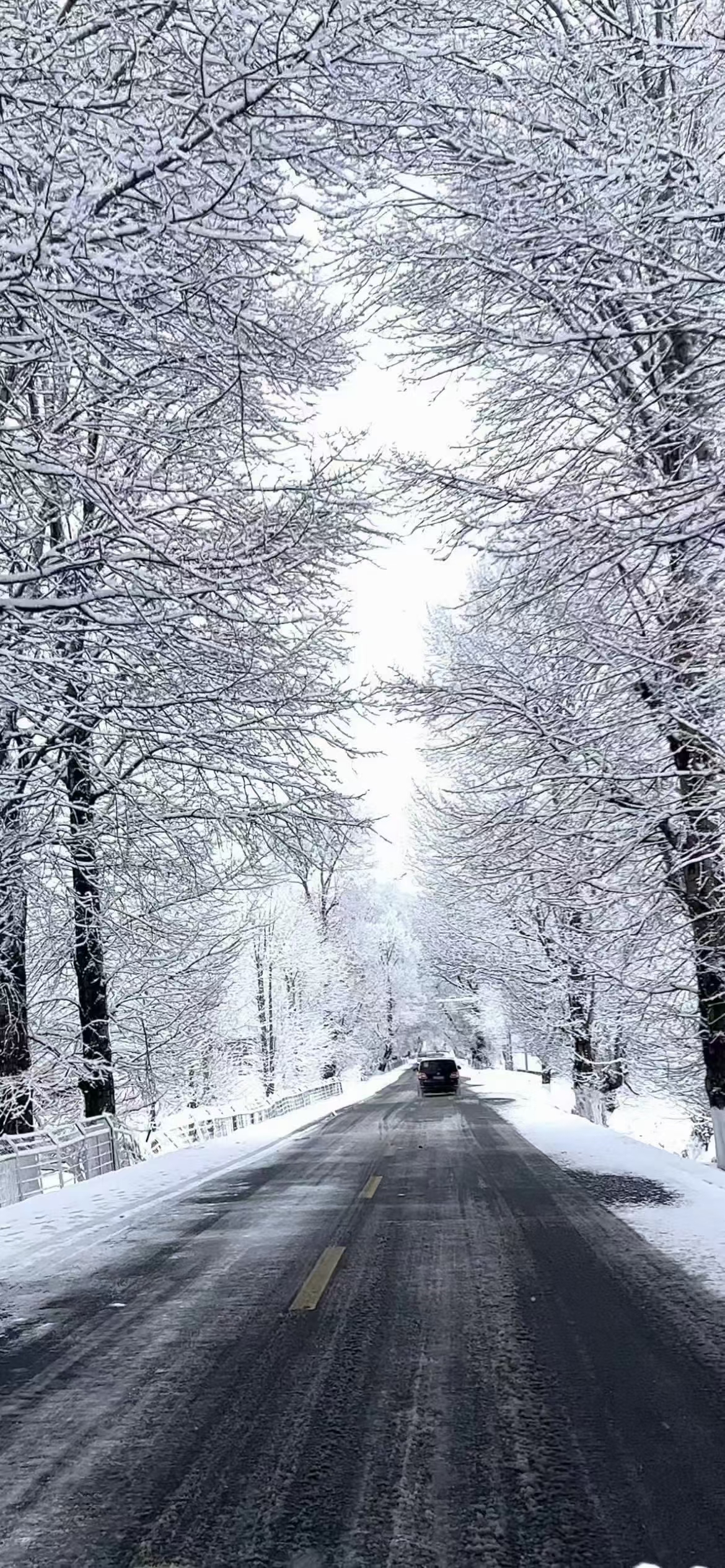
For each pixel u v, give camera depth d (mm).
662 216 9383
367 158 9695
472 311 12164
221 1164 16328
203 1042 31812
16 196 9188
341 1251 8867
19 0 9289
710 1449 4492
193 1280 8055
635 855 15578
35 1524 3998
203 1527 3922
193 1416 5098
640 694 13977
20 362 9859
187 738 14484
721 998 14508
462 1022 74438
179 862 18281
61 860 17516
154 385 10836
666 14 10977
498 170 9711
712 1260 8078
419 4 8930
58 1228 10805
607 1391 5242
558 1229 9578
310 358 12633
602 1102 27141
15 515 13750
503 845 15867
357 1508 4035
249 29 8672
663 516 10586
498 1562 3600
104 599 11688
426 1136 20625
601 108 10594
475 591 14305
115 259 8852
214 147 9508
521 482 12414
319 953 58812
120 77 9328
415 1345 6105
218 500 11719
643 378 12250
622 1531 3799
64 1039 22938
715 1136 14438
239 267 10594
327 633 15188
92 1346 6398
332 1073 61625
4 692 12188
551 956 28141
